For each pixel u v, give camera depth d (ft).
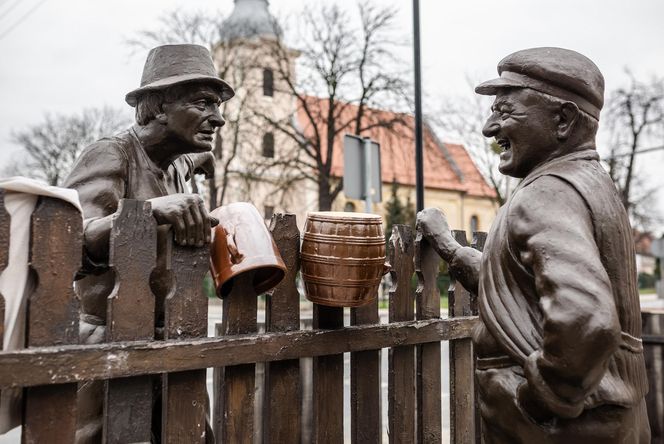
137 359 5.54
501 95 5.71
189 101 7.00
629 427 5.11
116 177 6.70
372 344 7.78
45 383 4.98
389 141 75.72
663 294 89.66
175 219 5.82
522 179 5.83
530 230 5.01
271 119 77.82
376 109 73.00
